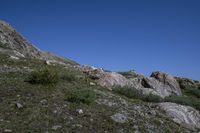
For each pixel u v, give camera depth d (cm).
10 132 1583
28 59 3703
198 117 2769
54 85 2452
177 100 3400
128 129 1945
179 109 2711
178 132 2178
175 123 2428
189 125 2522
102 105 2255
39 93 2216
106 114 2081
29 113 1855
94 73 3491
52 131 1683
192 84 5144
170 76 4547
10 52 4134
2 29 5200
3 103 1945
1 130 1585
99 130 1838
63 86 2508
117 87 3097
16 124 1689
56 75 2544
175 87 4459
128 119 2095
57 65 3700
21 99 2047
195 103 3488
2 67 2883
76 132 1742
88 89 2602
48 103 2055
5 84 2295
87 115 1997
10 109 1869
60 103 2097
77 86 2650
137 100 2833
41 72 2495
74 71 3497
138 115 2245
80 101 2186
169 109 2667
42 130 1670
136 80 4181
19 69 2930
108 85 3306
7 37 5100
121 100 2547
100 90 2817
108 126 1911
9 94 2108
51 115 1891
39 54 5688
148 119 2228
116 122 1998
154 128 2088
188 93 4762
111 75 3509
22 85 2327
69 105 2089
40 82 2423
